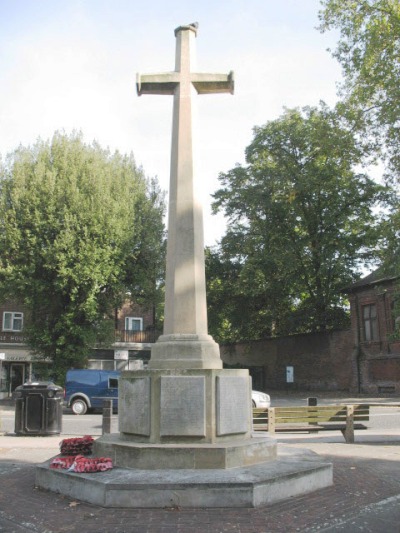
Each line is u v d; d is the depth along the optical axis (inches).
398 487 295.9
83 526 225.6
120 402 317.1
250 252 1440.7
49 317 1220.5
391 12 925.8
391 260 946.1
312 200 1408.7
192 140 345.1
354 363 1364.4
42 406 579.5
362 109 986.1
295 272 1437.0
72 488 273.6
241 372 312.0
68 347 1187.9
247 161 1457.9
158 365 310.5
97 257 1132.5
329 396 1282.0
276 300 1519.4
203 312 326.6
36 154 1224.8
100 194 1175.6
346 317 1534.2
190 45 362.6
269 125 1421.0
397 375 1240.8
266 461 303.3
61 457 310.8
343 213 1376.7
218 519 232.7
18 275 1124.5
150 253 1298.0
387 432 576.4
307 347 1507.1
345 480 312.8
